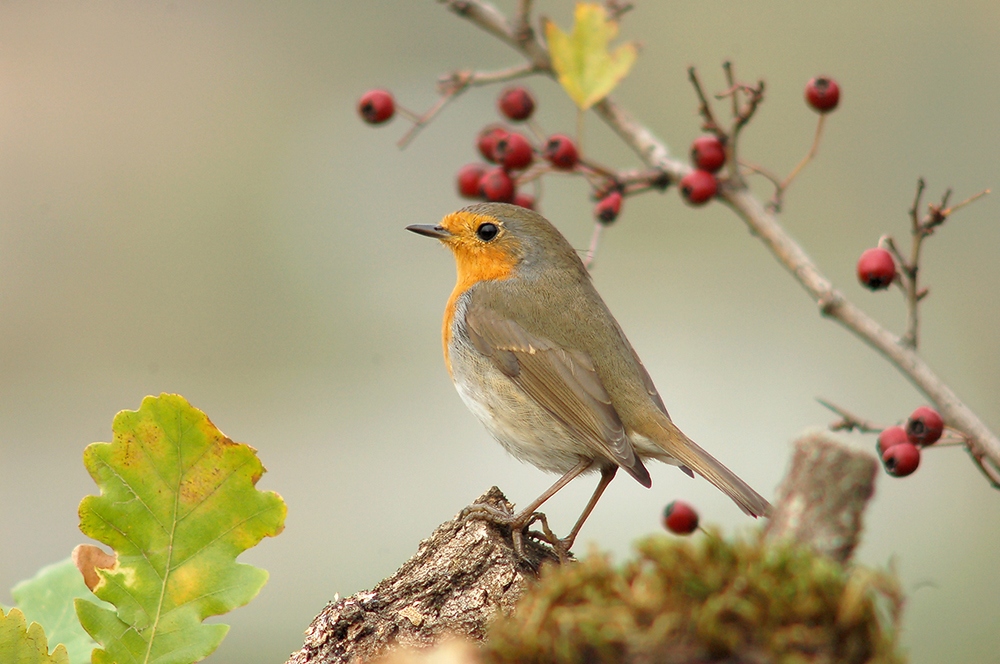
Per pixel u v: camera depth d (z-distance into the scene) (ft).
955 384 42.75
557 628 7.98
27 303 42.98
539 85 47.91
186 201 45.68
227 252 44.98
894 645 7.70
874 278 17.88
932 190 44.75
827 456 9.42
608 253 46.68
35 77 46.60
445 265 46.32
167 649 10.20
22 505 38.47
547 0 45.34
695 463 21.67
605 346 23.38
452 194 47.34
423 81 48.85
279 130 47.67
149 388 41.91
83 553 10.25
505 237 24.73
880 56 46.34
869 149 45.42
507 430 23.61
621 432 21.76
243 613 32.71
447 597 13.21
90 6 47.93
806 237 44.75
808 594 7.62
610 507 37.32
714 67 45.96
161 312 43.60
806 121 45.42
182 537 10.35
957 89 45.62
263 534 10.39
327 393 42.39
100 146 46.11
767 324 44.70
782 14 46.70
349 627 12.66
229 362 42.91
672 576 7.83
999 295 43.68
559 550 16.03
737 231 47.34
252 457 10.33
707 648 7.48
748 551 7.93
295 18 49.29
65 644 11.44
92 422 40.83
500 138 21.26
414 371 43.06
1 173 45.03
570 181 47.93
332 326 44.06
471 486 38.93
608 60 19.51
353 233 45.83
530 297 23.99
